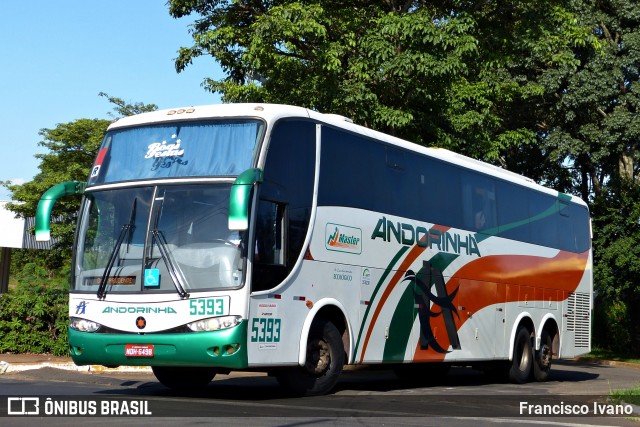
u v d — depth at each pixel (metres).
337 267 13.17
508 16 23.20
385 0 22.30
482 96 24.95
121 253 11.83
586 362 35.22
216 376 17.83
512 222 18.66
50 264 44.22
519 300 18.67
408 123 21.34
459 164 16.97
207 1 22.36
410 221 15.16
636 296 35.88
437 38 20.33
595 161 34.22
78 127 43.88
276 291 11.84
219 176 11.74
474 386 17.58
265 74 22.00
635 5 33.47
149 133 12.49
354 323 13.52
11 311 20.78
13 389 13.41
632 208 34.53
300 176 12.54
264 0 21.83
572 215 21.53
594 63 33.06
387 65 20.61
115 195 12.20
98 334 11.73
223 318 11.21
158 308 11.41
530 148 37.75
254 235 11.52
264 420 9.49
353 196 13.70
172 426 8.80
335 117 13.69
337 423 9.48
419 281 15.30
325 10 21.11
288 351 12.05
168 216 11.76
